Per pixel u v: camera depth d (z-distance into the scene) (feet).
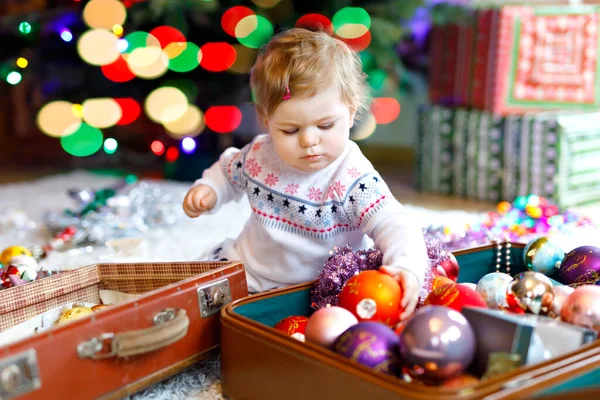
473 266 4.16
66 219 6.42
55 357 2.59
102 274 3.82
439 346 2.50
